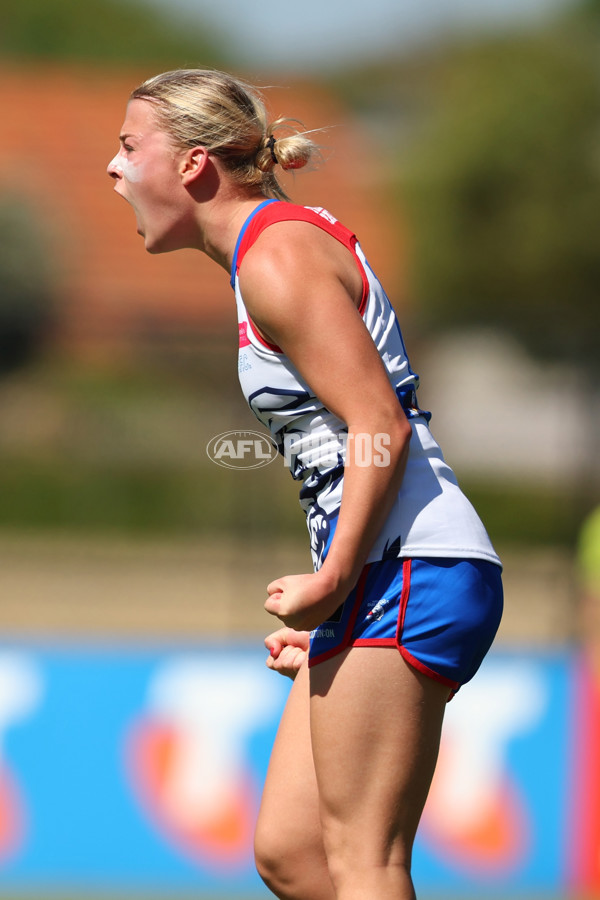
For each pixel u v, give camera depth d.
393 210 83.25
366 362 7.14
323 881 8.02
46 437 48.91
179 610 36.06
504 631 32.38
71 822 17.56
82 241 73.50
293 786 8.09
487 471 47.38
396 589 7.35
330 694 7.39
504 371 56.41
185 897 16.98
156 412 46.50
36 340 62.97
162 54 155.25
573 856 17.48
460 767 17.64
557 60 80.50
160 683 17.86
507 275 77.44
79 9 153.00
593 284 77.50
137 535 46.72
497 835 17.53
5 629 32.69
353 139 91.75
